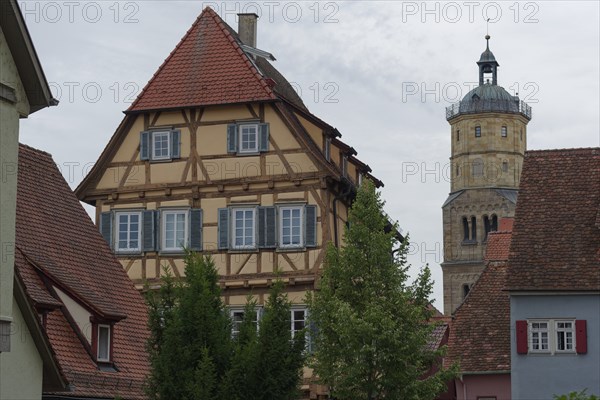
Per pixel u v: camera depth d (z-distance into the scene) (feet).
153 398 118.83
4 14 102.78
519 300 196.44
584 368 193.06
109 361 151.23
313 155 203.92
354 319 163.84
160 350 122.01
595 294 193.77
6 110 103.65
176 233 208.85
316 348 170.81
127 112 212.02
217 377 118.01
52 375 122.62
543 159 213.87
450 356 221.87
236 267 204.44
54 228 161.58
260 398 116.67
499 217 596.70
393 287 170.30
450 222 600.39
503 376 219.41
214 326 119.55
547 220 203.62
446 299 594.65
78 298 148.97
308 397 196.03
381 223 174.60
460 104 608.19
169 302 125.18
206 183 208.23
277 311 122.42
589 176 209.56
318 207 203.10
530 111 612.70
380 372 166.30
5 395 115.96
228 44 214.28
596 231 200.54
